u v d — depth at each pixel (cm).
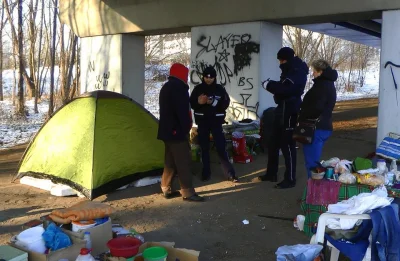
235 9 924
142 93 1255
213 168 789
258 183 692
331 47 3069
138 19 1115
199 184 694
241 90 936
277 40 953
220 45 965
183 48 3106
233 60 945
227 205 589
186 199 608
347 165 496
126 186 662
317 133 548
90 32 1241
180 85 570
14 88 2088
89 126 644
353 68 3466
